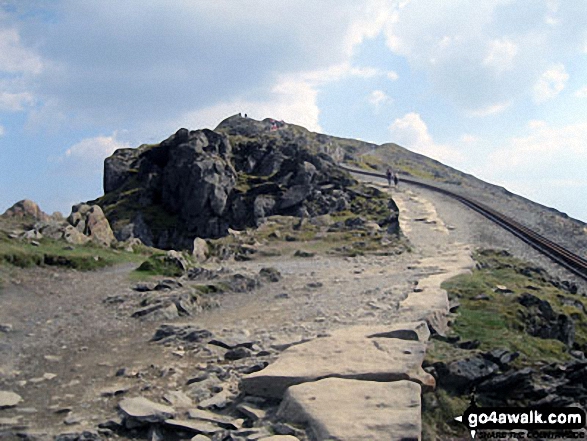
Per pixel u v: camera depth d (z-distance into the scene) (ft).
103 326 43.42
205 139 185.37
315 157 167.32
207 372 33.35
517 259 83.97
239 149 192.95
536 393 37.65
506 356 39.55
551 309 52.13
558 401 37.55
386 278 63.21
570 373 40.86
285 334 40.75
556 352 43.60
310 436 24.81
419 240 106.52
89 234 94.84
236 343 38.52
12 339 39.11
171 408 27.86
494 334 43.65
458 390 35.99
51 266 63.72
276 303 52.70
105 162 232.32
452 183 250.78
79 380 32.35
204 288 57.21
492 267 73.77
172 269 67.72
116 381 32.27
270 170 179.11
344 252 92.63
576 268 82.69
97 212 100.99
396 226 118.32
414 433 24.08
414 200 161.79
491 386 36.60
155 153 204.85
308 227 117.29
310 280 64.85
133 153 244.42
